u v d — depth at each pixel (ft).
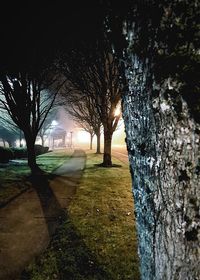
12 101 48.32
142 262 6.61
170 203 5.47
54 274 14.84
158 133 5.47
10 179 43.68
